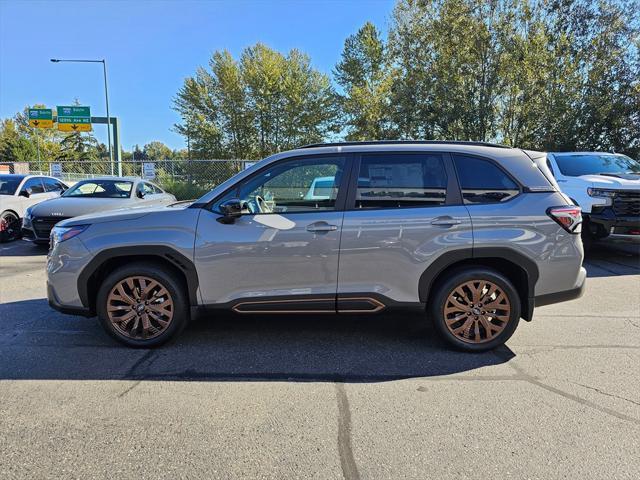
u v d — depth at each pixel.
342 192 3.99
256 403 3.16
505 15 21.22
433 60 22.77
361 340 4.38
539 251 3.90
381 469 2.44
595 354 4.02
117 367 3.75
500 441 2.69
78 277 4.02
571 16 21.16
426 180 3.97
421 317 5.05
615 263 8.14
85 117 32.16
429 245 3.88
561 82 20.53
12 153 56.97
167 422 2.91
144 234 3.97
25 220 9.28
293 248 3.91
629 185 7.37
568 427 2.84
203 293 4.01
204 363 3.84
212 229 3.96
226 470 2.44
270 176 4.08
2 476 2.38
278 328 4.71
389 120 27.70
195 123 43.22
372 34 37.53
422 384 3.45
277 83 41.66
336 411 3.05
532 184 3.98
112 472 2.42
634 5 20.31
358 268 3.93
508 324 3.99
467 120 21.66
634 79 20.09
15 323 4.85
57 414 3.00
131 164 25.66
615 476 2.37
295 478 2.37
